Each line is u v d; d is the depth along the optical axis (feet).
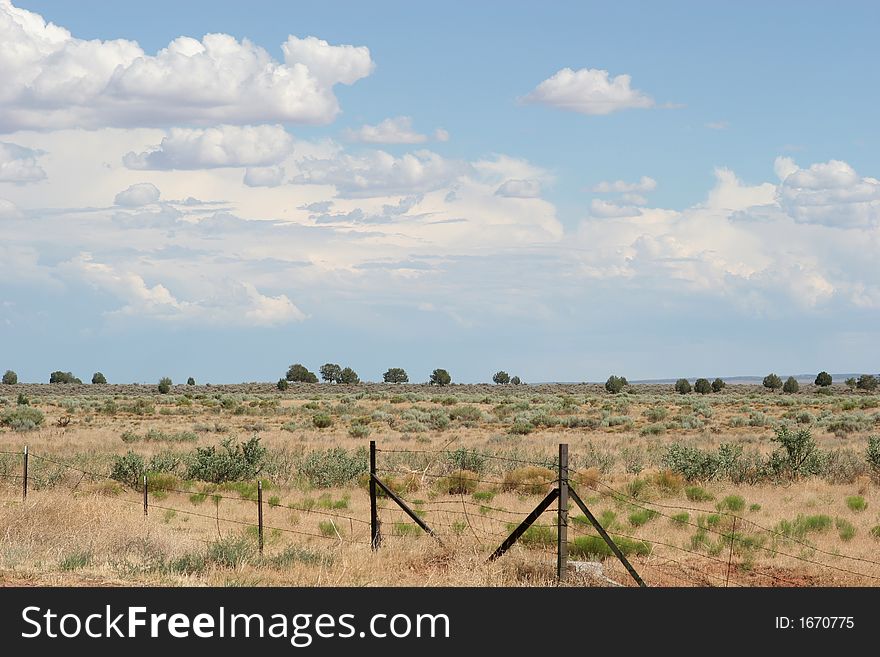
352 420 384.88
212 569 75.31
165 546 84.23
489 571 73.20
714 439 272.51
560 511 72.43
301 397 654.12
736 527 106.73
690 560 90.63
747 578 83.51
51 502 99.81
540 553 85.20
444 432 327.26
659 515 115.65
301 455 208.95
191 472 171.22
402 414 413.59
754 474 163.84
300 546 87.66
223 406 496.64
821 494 139.64
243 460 174.19
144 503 122.93
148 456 209.77
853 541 101.19
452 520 113.70
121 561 76.89
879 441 172.04
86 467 173.27
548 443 260.01
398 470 169.17
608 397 612.29
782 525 105.70
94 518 96.37
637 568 86.07
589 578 75.25
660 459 196.34
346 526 111.34
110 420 390.42
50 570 71.82
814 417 365.81
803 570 87.35
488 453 212.43
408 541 87.04
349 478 159.94
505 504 129.39
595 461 184.96
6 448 234.99
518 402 506.48
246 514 124.16
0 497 118.32
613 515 111.55
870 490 144.87
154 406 485.15
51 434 297.53
